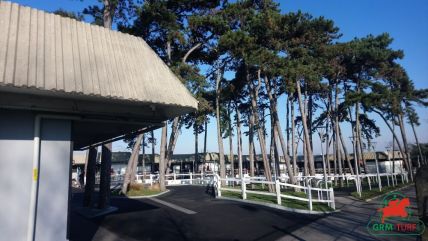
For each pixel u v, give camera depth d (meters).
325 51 33.69
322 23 31.94
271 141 47.72
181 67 25.20
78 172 44.25
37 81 6.13
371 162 70.94
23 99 6.50
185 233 10.51
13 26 6.74
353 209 17.41
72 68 6.84
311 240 10.05
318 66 31.69
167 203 17.12
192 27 26.92
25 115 6.66
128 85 7.38
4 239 6.16
